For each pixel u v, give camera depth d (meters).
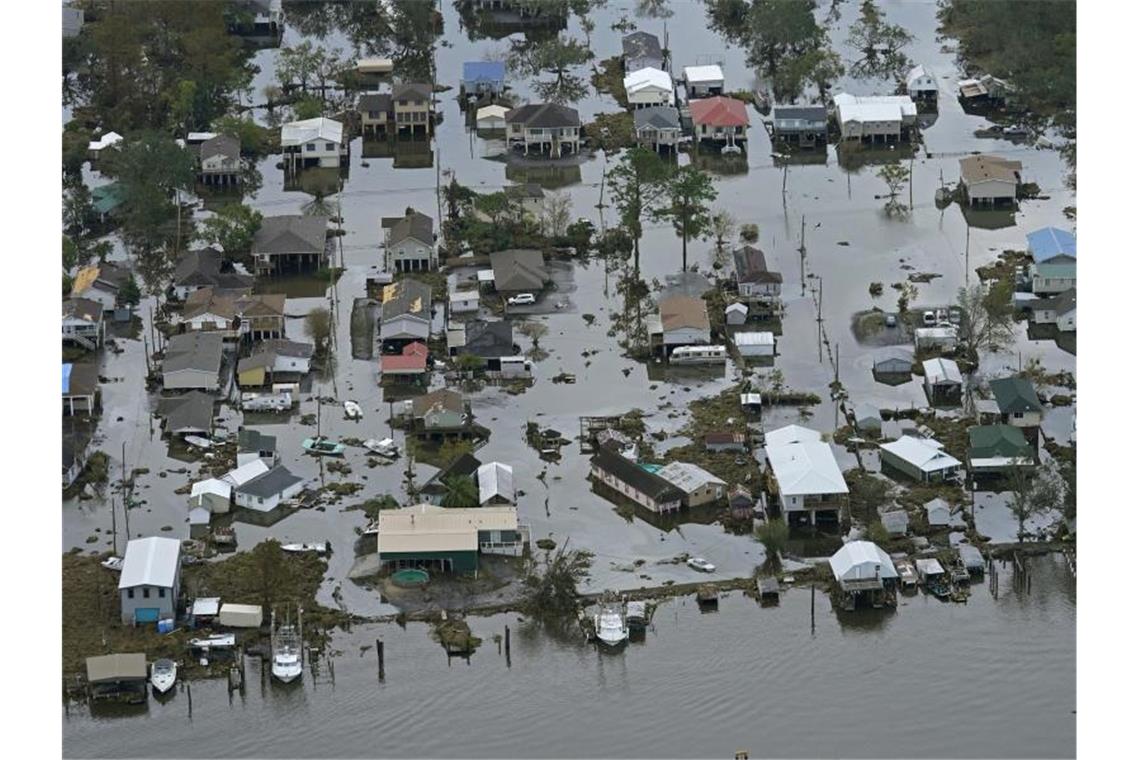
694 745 148.75
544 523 176.25
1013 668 156.88
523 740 149.50
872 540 172.25
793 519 175.38
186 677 156.12
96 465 184.50
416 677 156.38
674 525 176.12
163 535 174.62
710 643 160.00
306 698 154.00
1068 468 181.00
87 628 161.00
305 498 180.12
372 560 170.25
